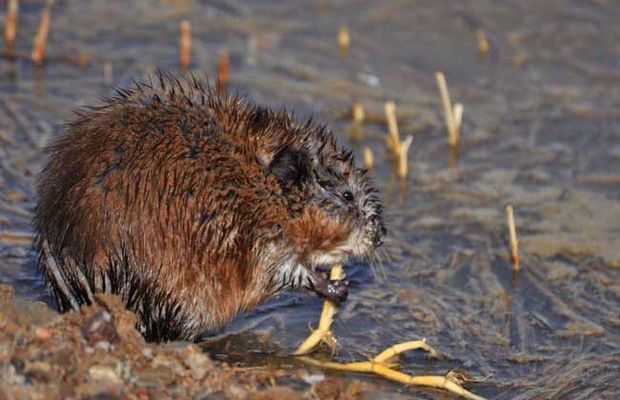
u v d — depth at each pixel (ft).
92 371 31.42
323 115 57.77
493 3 69.51
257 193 39.04
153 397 31.32
